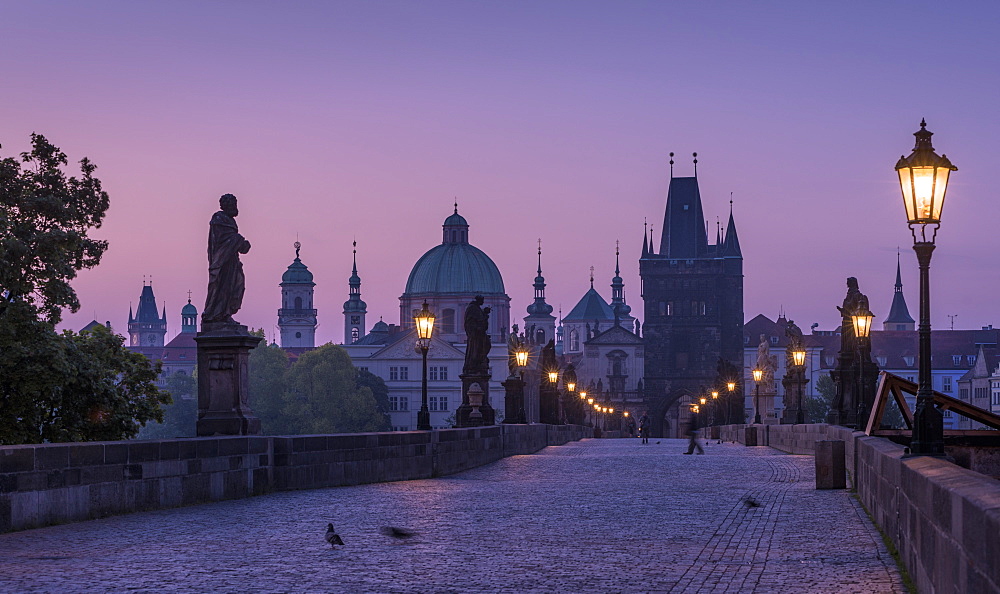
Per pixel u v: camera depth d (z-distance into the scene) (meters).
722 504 23.52
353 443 30.25
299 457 27.95
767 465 40.47
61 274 44.25
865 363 43.47
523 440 54.88
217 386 26.22
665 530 18.66
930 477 10.70
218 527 19.05
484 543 16.88
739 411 104.25
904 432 26.14
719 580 13.39
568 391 109.19
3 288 41.75
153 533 18.11
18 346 40.88
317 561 14.92
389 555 15.54
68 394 43.31
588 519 20.50
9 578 13.49
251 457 25.78
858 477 24.25
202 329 26.39
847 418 43.56
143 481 21.62
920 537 11.60
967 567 8.27
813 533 18.03
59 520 19.25
